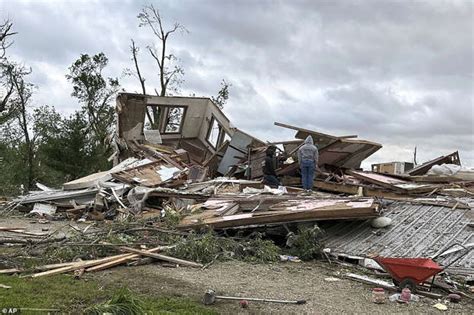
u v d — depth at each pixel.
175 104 19.55
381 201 10.30
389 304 5.73
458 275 6.95
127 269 6.95
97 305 4.84
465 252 7.55
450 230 8.52
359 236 8.81
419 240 8.27
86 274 6.55
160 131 20.19
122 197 13.51
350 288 6.42
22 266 6.74
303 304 5.59
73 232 9.39
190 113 20.36
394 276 6.36
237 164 16.86
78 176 29.17
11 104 33.47
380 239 8.54
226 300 5.58
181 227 9.41
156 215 11.38
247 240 8.84
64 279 6.16
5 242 8.52
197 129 21.08
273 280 6.70
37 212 13.73
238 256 8.03
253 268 7.39
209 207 10.82
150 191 12.69
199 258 7.61
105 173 15.32
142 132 19.23
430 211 9.64
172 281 6.35
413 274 6.19
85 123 30.73
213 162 17.98
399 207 10.12
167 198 12.88
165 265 7.28
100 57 37.19
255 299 5.63
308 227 8.93
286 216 8.96
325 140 15.40
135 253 7.54
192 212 10.67
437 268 6.11
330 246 8.48
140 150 17.70
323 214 8.88
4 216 13.45
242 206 10.35
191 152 20.56
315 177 15.40
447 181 14.62
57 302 5.20
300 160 13.21
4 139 34.03
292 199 10.65
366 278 6.88
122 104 18.44
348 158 16.45
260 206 10.11
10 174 29.78
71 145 29.23
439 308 5.61
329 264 7.91
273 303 5.58
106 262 7.03
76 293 5.54
